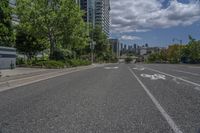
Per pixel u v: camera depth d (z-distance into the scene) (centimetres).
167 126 676
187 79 2134
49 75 2700
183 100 1078
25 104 1000
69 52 6247
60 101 1064
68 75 2731
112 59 15550
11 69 3700
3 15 4388
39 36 5191
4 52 3625
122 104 991
